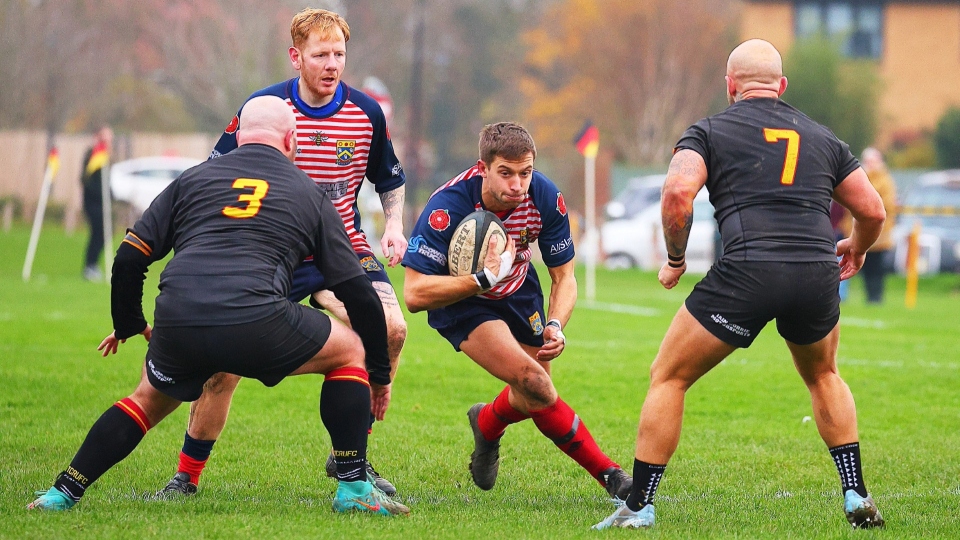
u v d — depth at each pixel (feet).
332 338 58.44
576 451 66.13
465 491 71.46
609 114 612.29
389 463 79.36
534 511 63.67
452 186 65.46
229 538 52.47
